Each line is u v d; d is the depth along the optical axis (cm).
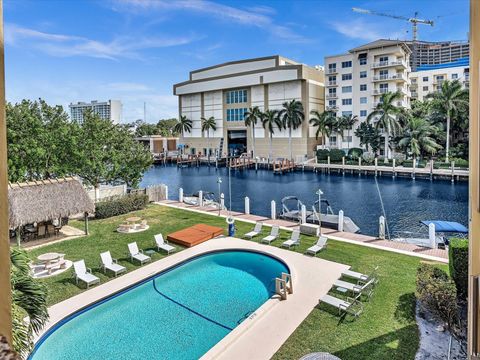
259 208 3216
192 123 8131
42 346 956
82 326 1057
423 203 3262
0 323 196
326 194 3806
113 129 2720
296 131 6500
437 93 5781
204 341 977
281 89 6625
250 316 1029
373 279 1154
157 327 1049
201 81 7656
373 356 834
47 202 1639
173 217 2294
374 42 6297
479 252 312
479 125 303
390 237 2111
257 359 845
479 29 302
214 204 2725
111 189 2706
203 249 1658
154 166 7219
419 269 1119
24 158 2098
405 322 973
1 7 204
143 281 1330
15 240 1761
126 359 903
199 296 1252
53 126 2352
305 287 1227
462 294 995
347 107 6475
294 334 942
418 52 13538
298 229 1920
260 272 1457
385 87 6084
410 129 5153
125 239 1830
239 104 7244
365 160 5475
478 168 309
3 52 202
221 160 7094
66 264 1473
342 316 1023
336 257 1513
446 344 869
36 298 653
